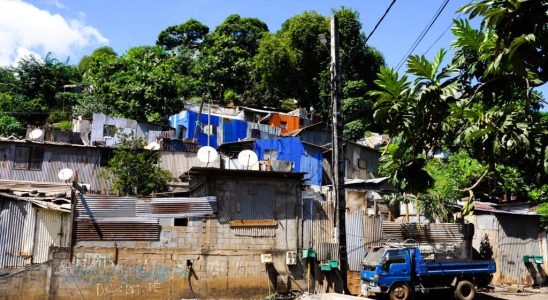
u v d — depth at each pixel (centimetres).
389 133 810
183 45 6644
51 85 4859
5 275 1520
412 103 786
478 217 2166
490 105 756
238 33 6738
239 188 1750
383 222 1928
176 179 2770
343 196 1603
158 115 4275
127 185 2283
